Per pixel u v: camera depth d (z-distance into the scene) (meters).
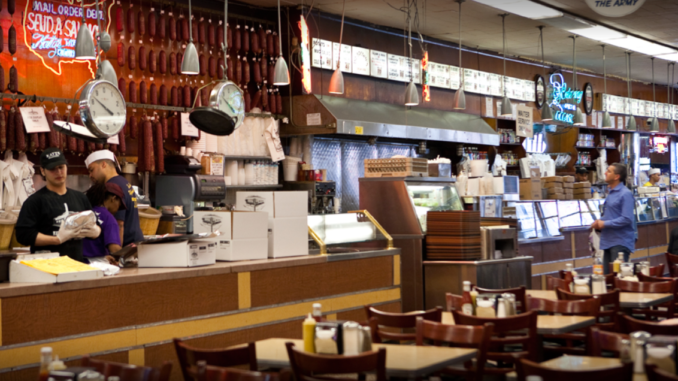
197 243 5.28
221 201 8.55
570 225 11.00
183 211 7.38
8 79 6.73
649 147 17.88
